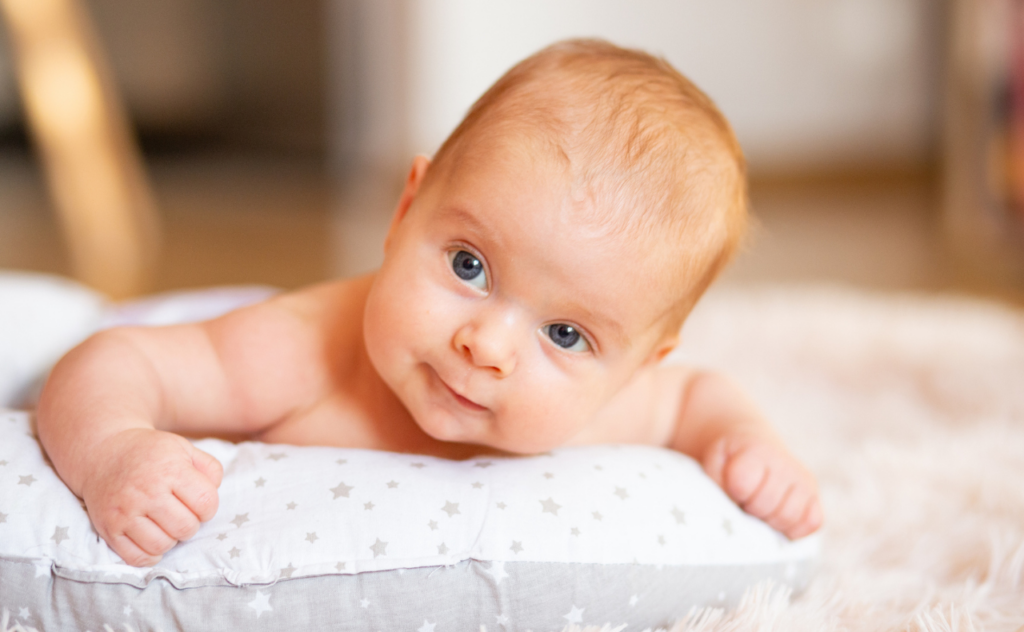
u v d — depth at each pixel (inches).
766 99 140.9
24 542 23.5
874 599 29.8
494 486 26.2
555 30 131.0
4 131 143.7
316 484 25.5
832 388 53.6
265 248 97.7
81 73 89.4
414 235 27.0
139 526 23.0
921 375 53.9
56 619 23.6
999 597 30.1
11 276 46.2
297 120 152.2
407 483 25.7
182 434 29.9
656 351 28.9
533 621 25.1
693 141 27.7
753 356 57.7
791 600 29.8
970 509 35.6
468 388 25.9
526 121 26.5
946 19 138.9
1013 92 96.0
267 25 151.1
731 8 136.8
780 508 29.5
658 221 26.2
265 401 30.0
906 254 100.1
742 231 29.9
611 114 26.9
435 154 29.8
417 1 127.3
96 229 92.8
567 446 30.7
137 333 28.7
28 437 26.1
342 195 134.8
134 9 150.3
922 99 143.6
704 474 30.1
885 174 145.4
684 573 27.0
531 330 25.9
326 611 23.9
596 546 25.7
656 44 135.4
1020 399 48.2
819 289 80.8
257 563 23.7
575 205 25.3
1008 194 96.9
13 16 85.9
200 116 158.4
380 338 26.8
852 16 139.9
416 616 24.4
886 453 39.6
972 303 74.0
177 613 23.5
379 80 133.7
